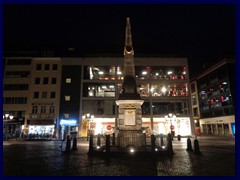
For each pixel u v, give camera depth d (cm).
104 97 4297
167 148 1426
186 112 4341
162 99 4334
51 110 4231
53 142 2889
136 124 1605
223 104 5369
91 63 4450
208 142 2756
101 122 4147
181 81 4403
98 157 1313
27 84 4359
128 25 1933
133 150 1399
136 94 1672
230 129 5066
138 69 4494
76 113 4197
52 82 4375
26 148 1977
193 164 1063
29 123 4134
